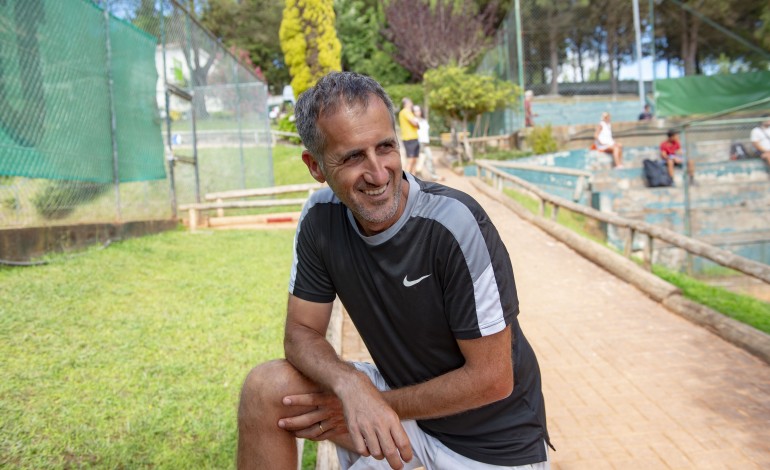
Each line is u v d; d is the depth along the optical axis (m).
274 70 44.66
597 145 15.85
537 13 21.56
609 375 4.48
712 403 3.96
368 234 1.84
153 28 10.03
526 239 9.56
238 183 14.86
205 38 13.04
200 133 12.85
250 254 7.99
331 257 1.94
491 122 23.77
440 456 2.07
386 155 1.71
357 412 1.76
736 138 10.77
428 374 2.02
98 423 3.27
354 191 1.71
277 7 43.41
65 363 3.85
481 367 1.80
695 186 10.68
